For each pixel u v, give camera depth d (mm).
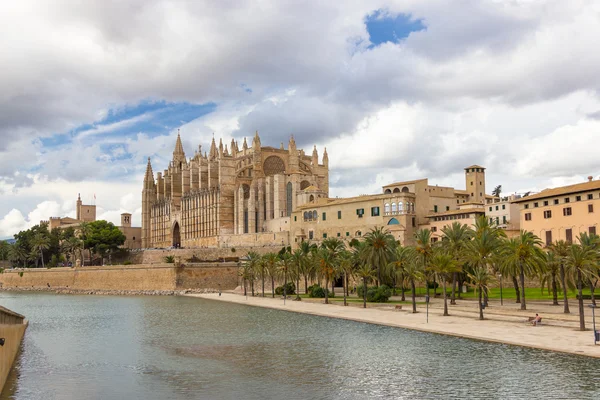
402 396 49031
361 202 161375
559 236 118875
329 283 154375
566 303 84688
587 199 112250
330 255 123062
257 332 86875
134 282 183250
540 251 91812
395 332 81625
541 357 60406
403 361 62125
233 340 79938
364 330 84938
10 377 58000
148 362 65312
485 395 48312
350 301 122750
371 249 114375
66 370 61344
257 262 148625
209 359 66562
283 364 62906
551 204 121250
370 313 102688
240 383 54688
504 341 68938
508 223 142750
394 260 114438
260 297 148125
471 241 98688
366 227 159625
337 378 55906
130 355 69875
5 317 58031
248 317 106312
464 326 81750
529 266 90000
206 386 53812
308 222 178625
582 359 58906
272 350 71500
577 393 47875
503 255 95500
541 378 52469
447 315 93750
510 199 161875
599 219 109438
